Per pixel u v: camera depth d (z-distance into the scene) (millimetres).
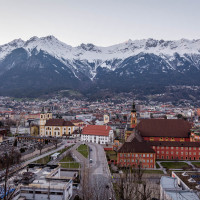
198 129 169375
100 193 91125
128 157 134375
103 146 188375
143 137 176875
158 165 139375
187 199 75625
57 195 81438
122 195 69812
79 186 101312
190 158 152875
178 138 175375
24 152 160250
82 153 161375
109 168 128500
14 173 94375
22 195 82188
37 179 90562
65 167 128875
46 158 145875
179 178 96250
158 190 97188
